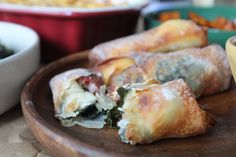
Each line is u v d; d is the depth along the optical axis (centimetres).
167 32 38
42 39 45
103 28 45
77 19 43
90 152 26
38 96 34
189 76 35
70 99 32
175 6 56
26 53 35
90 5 49
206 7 55
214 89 36
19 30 40
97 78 34
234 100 35
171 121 28
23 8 43
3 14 45
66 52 45
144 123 28
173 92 29
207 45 38
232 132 30
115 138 29
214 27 47
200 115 29
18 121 34
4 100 33
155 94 29
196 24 39
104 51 38
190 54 36
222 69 36
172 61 35
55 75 36
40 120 29
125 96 31
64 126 30
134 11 46
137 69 35
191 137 29
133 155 26
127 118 28
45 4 47
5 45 40
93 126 31
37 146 31
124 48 38
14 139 32
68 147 26
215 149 28
